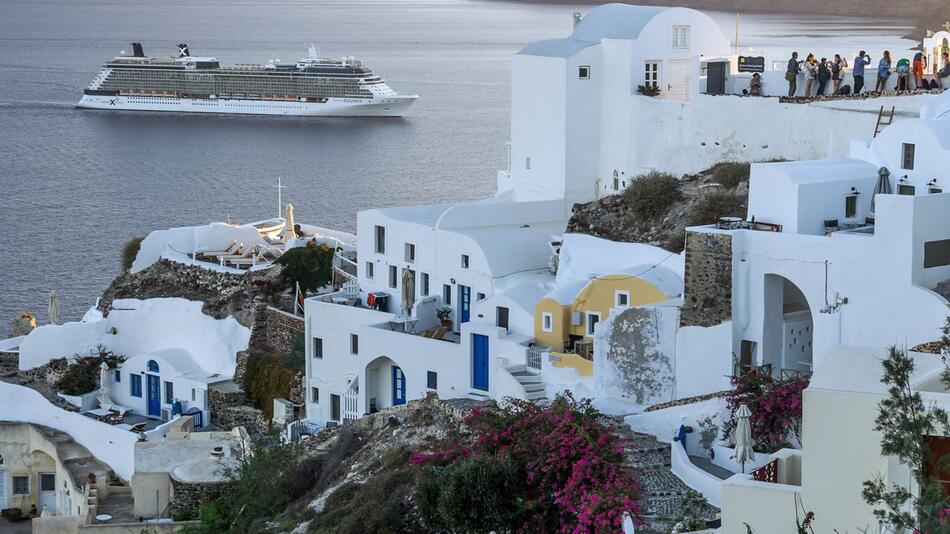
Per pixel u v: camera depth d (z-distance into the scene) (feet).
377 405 237.25
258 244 313.73
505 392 206.49
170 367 268.21
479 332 216.74
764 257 181.78
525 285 225.97
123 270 326.03
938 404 110.01
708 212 221.05
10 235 470.80
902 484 110.63
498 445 163.84
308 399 249.34
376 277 254.06
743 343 184.55
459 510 153.69
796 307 189.57
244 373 263.49
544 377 205.67
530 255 237.25
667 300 197.47
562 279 225.35
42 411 263.29
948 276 174.50
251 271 285.23
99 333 284.61
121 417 263.49
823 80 240.73
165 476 220.23
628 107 250.78
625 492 148.77
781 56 499.51
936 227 172.04
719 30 256.11
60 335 283.18
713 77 249.96
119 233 473.26
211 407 261.65
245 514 201.77
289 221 325.01
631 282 205.36
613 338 193.98
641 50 250.57
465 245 236.22
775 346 184.34
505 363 211.61
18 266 424.87
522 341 213.66
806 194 186.09
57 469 250.16
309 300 250.57
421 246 244.22
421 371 225.97
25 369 282.77
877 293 172.96
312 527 176.55
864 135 222.89
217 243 310.86
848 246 174.60
